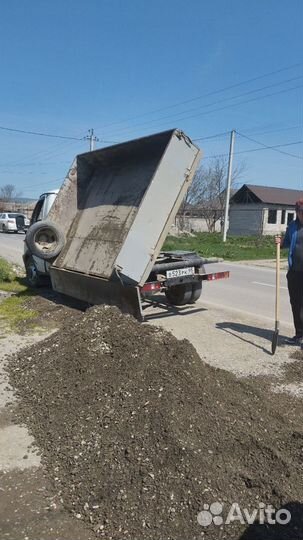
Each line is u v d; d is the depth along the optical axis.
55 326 6.92
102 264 7.10
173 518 2.60
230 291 10.85
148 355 4.09
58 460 3.25
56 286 8.30
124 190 7.75
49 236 8.41
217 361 5.45
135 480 2.86
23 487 2.98
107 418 3.53
